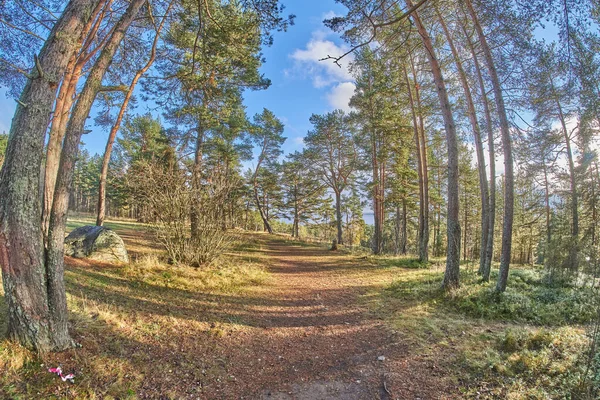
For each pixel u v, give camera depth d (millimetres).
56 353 3088
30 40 6156
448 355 4090
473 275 9391
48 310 3094
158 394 2957
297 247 21031
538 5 4652
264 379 3566
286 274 10555
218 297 6504
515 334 4430
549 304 6238
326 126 24078
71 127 3443
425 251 12945
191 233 8477
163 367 3451
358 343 4691
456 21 9352
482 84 9258
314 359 4148
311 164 26938
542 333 4348
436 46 10031
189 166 9016
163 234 8273
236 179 9422
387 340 4750
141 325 4363
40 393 2574
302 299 7250
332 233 40688
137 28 7840
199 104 11508
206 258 8633
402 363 3959
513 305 6121
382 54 9266
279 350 4398
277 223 56812
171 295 6027
